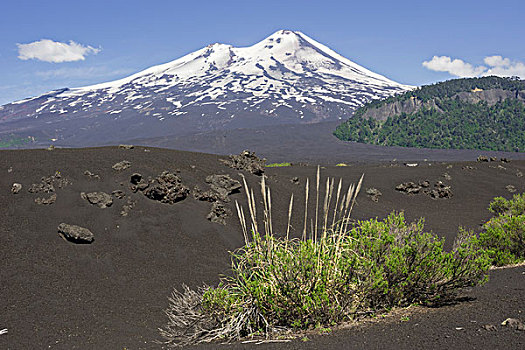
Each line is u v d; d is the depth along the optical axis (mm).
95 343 4484
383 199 14352
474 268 4559
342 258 4590
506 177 18844
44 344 4441
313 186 13266
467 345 2988
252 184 11125
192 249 7496
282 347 3627
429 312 4164
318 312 4242
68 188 7973
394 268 4418
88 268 6250
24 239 6434
